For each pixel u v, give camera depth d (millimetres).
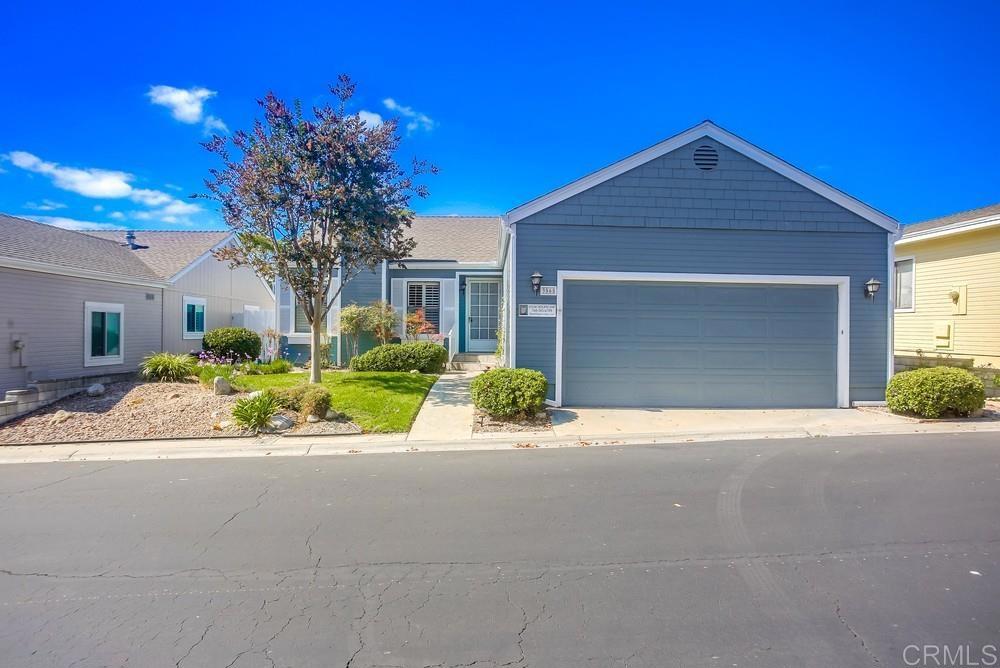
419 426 8609
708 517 4637
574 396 10234
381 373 12555
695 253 10195
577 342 10227
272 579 3609
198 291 17516
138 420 8680
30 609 3256
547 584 3506
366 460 6797
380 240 11250
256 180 10188
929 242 14383
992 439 7727
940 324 14047
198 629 3033
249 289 20844
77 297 12641
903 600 3270
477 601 3305
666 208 10164
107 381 11570
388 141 10781
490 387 8812
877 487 5422
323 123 10453
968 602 3242
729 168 10219
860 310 10328
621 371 10266
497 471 6184
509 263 10844
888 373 10336
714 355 10305
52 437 7953
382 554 3967
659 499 5113
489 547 4070
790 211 10242
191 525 4562
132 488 5637
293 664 2719
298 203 10555
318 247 10953
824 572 3635
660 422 8938
